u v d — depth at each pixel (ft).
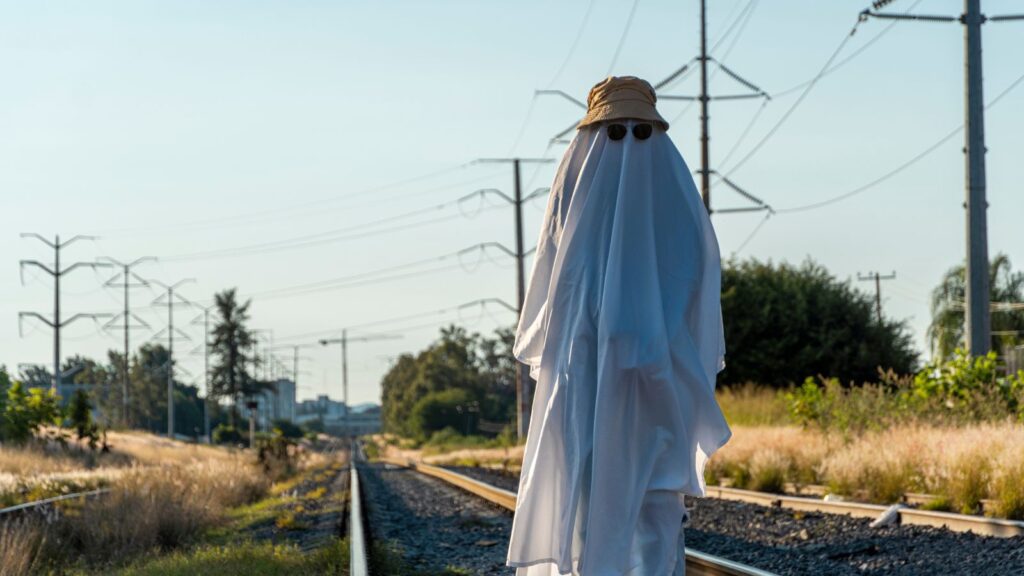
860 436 69.72
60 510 52.65
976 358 69.36
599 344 14.53
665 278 15.16
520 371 168.14
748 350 177.58
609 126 15.70
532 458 15.28
